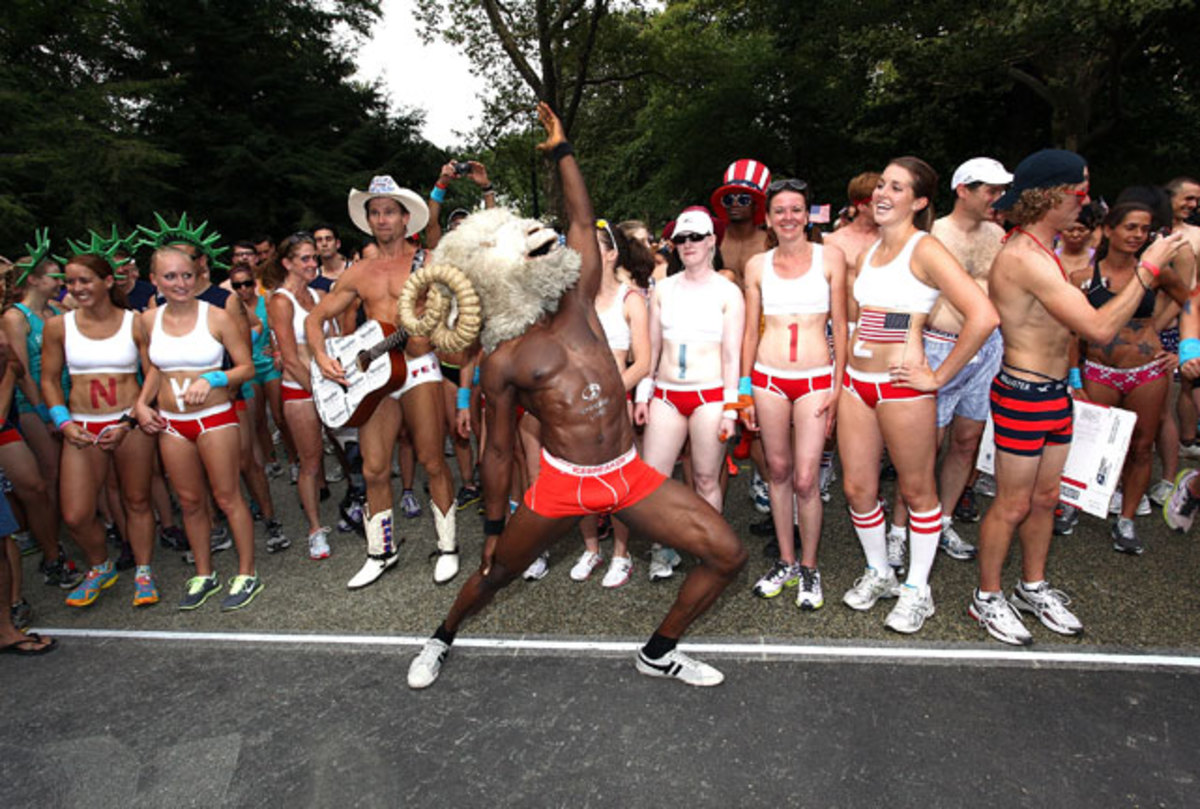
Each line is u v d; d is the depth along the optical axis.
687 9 23.31
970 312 2.96
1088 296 3.98
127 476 4.19
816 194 24.45
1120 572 3.99
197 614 4.15
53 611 4.32
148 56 22.17
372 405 4.09
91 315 4.16
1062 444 3.30
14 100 16.61
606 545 4.85
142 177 17.81
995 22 14.21
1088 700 2.93
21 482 4.39
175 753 2.94
